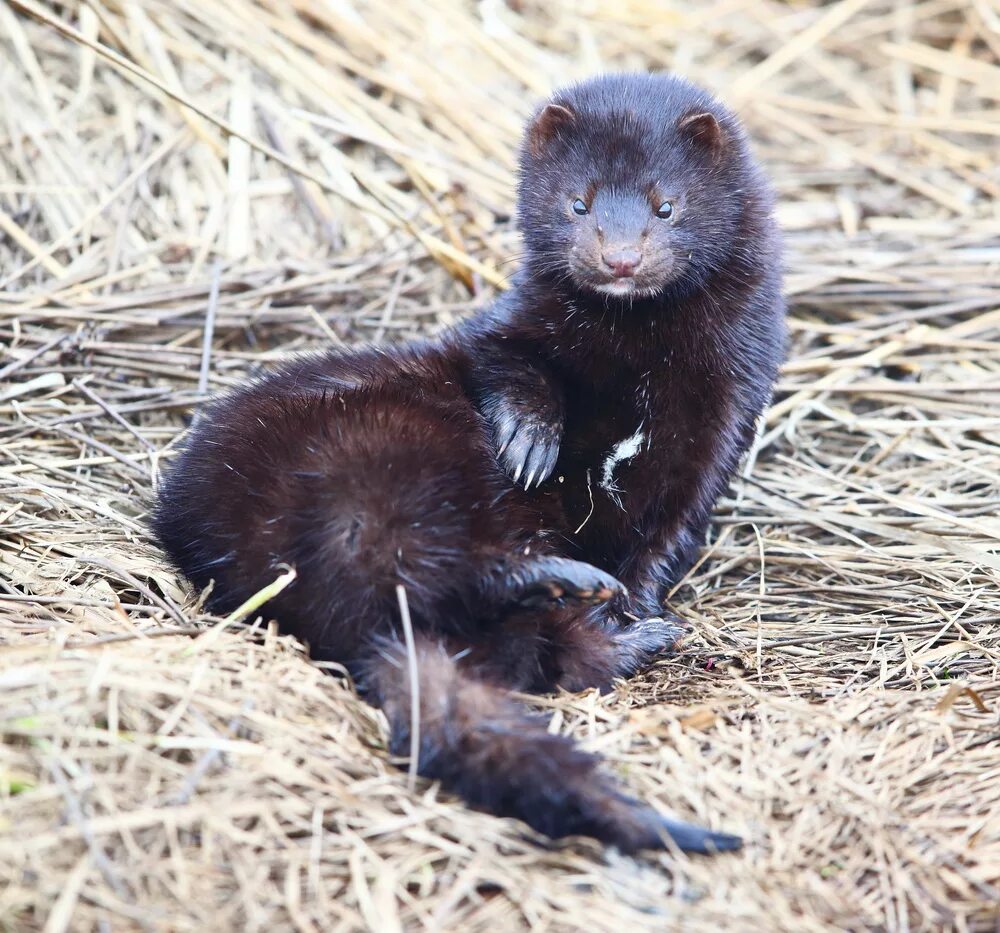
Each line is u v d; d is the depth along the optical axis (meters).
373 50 26.28
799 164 27.14
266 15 25.84
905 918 10.87
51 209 22.44
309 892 10.38
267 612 14.06
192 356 20.44
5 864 9.92
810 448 20.28
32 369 19.31
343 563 13.52
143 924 9.78
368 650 13.50
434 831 11.23
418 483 13.83
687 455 16.77
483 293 22.28
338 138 24.66
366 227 23.59
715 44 30.53
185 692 11.80
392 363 16.83
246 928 9.95
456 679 12.58
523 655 14.49
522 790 11.30
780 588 17.50
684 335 16.69
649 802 12.07
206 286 21.38
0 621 13.62
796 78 29.91
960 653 15.43
